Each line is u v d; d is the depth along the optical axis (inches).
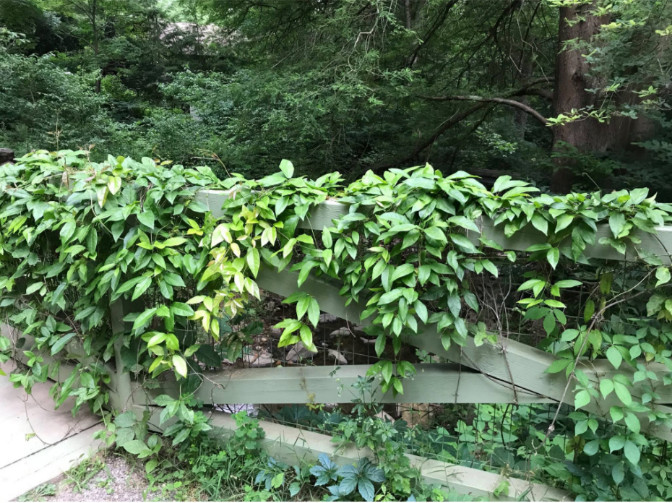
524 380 70.9
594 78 161.5
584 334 65.0
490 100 243.0
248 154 252.2
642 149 167.9
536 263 71.0
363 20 222.7
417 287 68.4
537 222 60.4
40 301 90.0
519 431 88.4
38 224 82.4
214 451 80.2
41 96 354.3
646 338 66.9
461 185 64.9
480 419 90.4
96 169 74.0
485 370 72.1
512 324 74.0
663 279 58.2
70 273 75.5
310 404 79.6
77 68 492.7
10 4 450.6
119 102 553.6
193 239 74.2
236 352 81.7
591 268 74.8
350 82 208.4
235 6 269.0
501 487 70.5
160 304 78.7
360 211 67.1
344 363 103.0
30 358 85.2
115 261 70.2
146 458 80.5
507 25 275.3
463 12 265.7
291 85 223.0
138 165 76.5
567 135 182.9
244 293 70.2
